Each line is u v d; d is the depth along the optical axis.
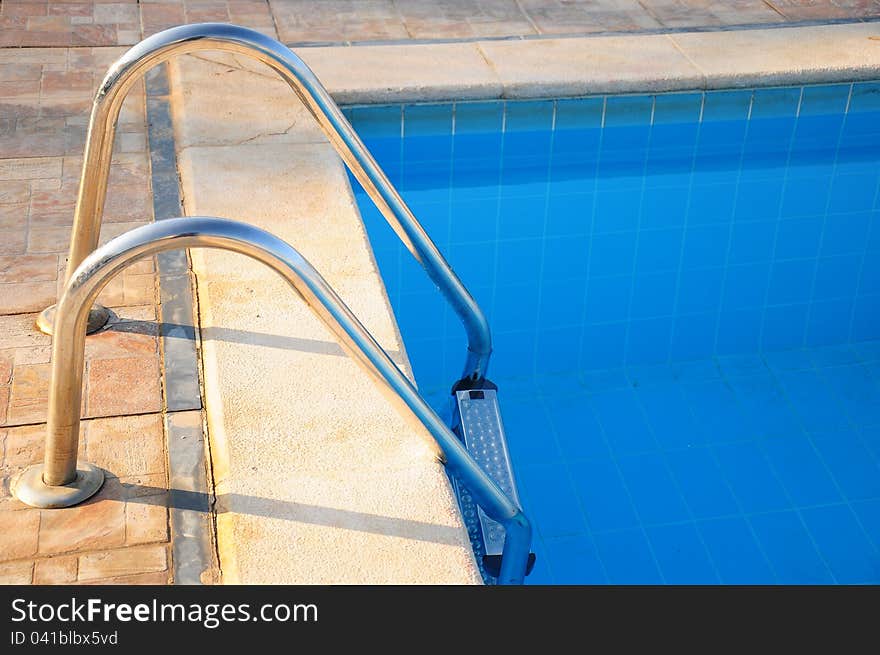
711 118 4.33
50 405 1.90
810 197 4.11
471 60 4.27
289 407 2.26
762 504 2.87
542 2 4.96
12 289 2.68
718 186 4.15
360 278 2.73
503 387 3.22
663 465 2.99
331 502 2.02
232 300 2.62
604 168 4.26
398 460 2.14
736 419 3.16
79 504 2.00
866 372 3.37
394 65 4.20
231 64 4.12
